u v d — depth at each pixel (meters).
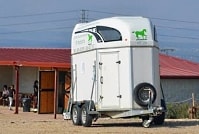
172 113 29.55
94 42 21.62
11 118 26.09
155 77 21.27
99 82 21.33
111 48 21.14
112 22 21.45
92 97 21.55
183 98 36.97
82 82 22.66
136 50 20.92
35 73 37.59
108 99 21.17
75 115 22.61
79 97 22.95
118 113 21.23
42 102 30.84
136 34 20.97
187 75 37.12
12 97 33.34
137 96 20.72
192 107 30.20
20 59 33.59
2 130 19.83
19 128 20.70
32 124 22.69
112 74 21.12
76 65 23.34
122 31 21.08
